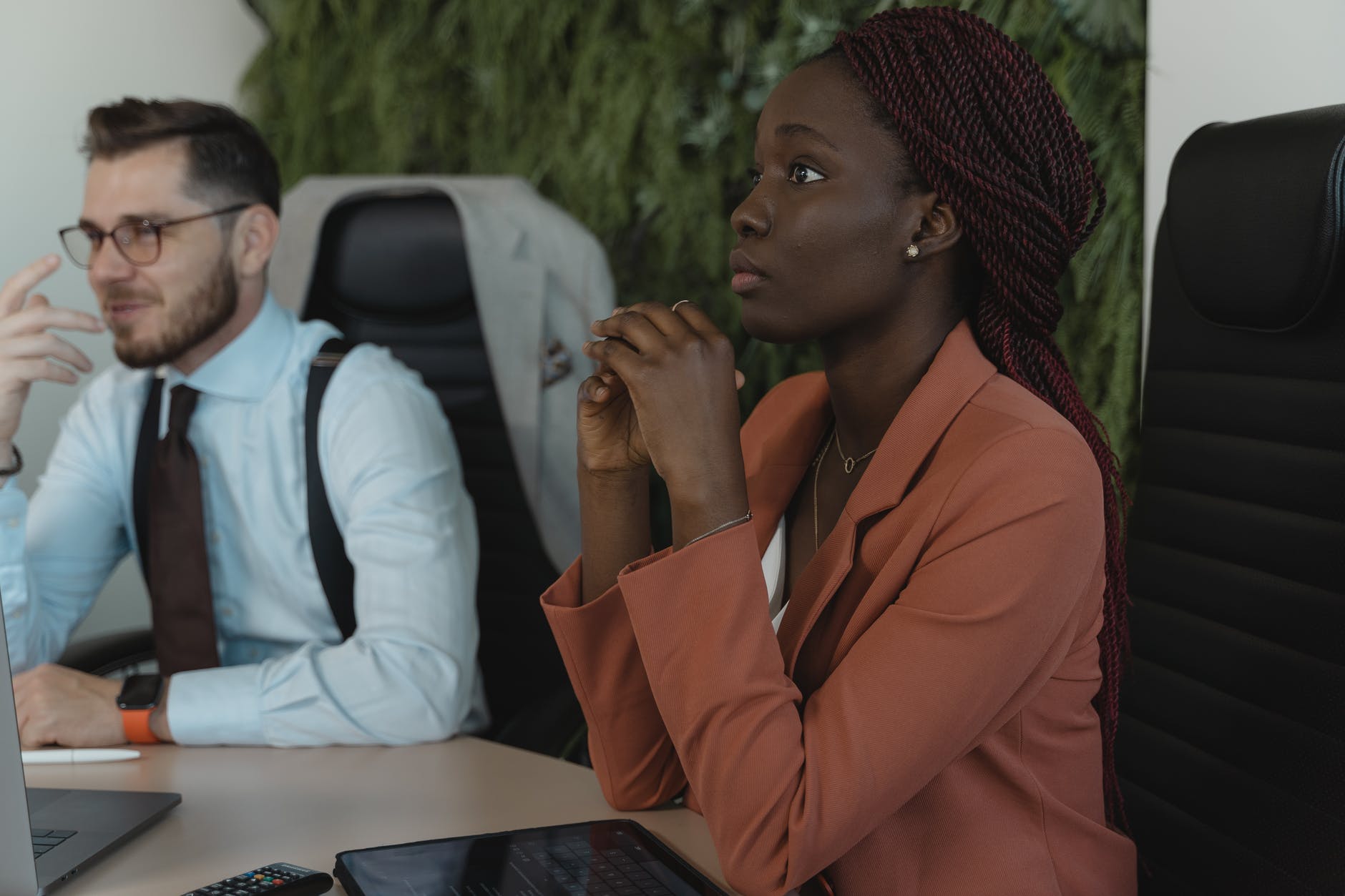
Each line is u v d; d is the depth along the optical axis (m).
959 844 0.84
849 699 0.80
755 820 0.79
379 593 1.35
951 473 0.83
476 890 0.79
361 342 1.76
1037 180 0.86
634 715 0.97
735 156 1.95
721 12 1.92
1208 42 1.53
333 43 2.30
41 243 2.24
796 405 1.06
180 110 1.46
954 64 0.83
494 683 1.77
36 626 1.43
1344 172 0.95
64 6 2.22
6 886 0.80
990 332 0.90
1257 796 1.00
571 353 1.69
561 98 2.11
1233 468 1.08
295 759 1.13
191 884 0.84
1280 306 0.99
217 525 1.51
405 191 1.75
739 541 0.83
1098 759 0.92
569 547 1.72
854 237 0.86
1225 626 1.07
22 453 2.22
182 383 1.50
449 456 1.50
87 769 1.09
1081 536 0.80
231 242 1.48
